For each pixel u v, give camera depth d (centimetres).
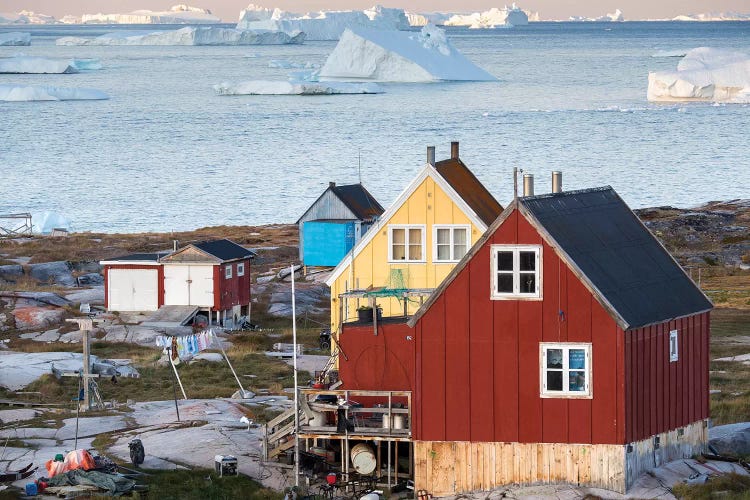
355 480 9394
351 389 10150
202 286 18575
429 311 9069
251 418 11544
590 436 8788
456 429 9050
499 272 8925
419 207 12794
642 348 8988
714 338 16875
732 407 11781
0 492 8712
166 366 15075
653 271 9662
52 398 13088
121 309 18800
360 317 10494
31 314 18200
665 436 9319
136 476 9288
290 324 19075
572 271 8788
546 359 8869
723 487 8719
